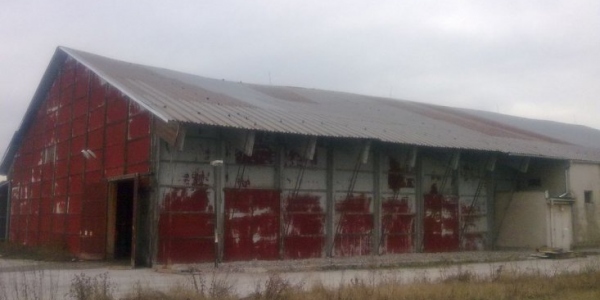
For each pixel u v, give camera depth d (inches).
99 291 557.3
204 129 909.2
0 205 1523.1
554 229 1257.4
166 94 967.0
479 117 1720.0
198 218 893.2
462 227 1241.4
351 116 1200.2
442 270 793.6
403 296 563.2
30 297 551.8
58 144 1218.6
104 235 984.9
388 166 1123.3
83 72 1140.5
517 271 766.5
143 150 901.8
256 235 942.4
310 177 1014.4
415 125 1274.6
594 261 1023.6
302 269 845.2
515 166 1331.2
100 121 1051.9
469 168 1270.9
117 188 1000.9
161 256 858.8
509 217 1311.5
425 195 1178.6
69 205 1135.6
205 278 706.8
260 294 556.7
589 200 1412.4
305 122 1004.6
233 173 928.9
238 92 1224.2
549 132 1782.7
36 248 1167.0
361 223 1074.1
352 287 589.0
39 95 1296.8
